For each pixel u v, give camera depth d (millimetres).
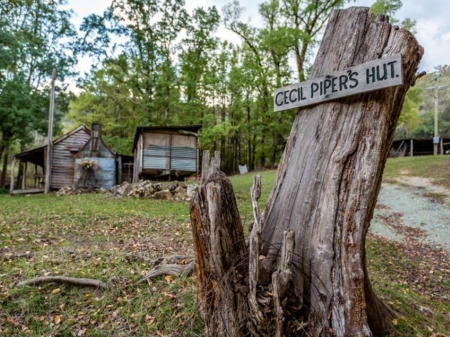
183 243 5391
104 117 25594
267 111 22844
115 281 3287
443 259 6195
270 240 2246
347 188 2057
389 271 5219
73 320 2762
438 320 3107
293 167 2371
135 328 2623
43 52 20219
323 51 2418
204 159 2412
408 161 17047
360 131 2117
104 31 21875
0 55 14992
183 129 14609
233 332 1977
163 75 22188
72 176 16719
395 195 11070
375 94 2121
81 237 5676
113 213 7988
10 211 8172
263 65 23516
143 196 11164
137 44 22891
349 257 1975
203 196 2139
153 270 3398
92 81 24078
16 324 2705
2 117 18281
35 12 21234
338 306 1937
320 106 2342
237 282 2049
